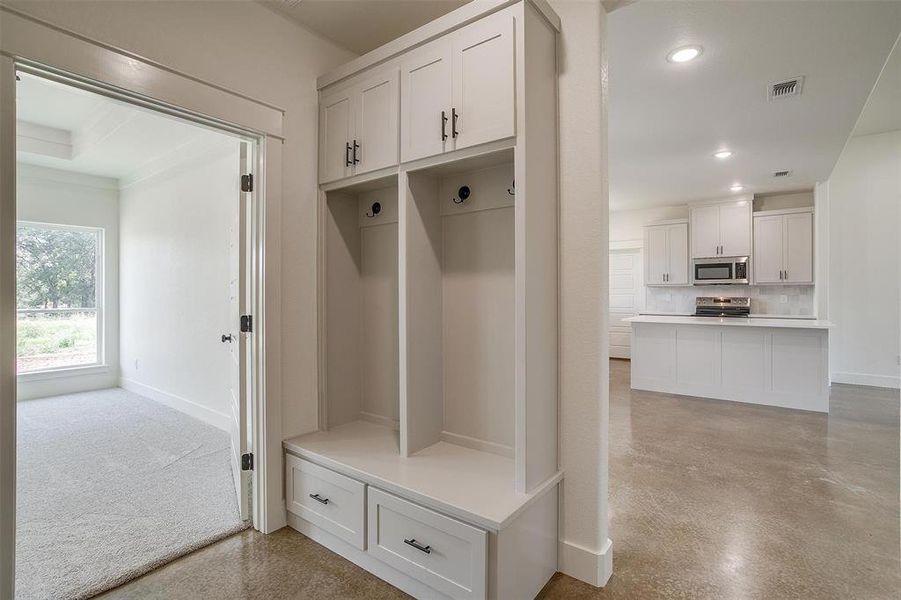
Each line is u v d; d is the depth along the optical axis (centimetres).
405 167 212
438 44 196
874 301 555
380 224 263
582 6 189
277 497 229
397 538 182
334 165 241
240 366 235
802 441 362
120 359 548
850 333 568
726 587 184
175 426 391
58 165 484
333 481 207
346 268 266
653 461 321
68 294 520
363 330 274
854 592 181
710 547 213
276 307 229
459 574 163
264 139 224
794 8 225
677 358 528
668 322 526
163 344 463
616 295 809
